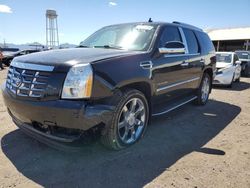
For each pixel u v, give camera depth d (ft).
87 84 9.16
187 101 17.08
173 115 17.44
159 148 11.73
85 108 9.03
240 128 15.15
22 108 9.93
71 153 10.87
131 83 10.92
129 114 11.23
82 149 9.93
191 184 8.90
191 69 16.83
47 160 10.27
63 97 9.09
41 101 9.35
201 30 20.45
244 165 10.36
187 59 16.03
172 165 10.19
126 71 10.57
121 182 8.93
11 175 9.18
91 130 9.46
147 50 12.39
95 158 10.54
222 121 16.48
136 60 11.26
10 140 12.07
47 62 9.70
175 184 8.87
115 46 13.29
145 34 13.43
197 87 18.95
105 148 11.19
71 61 9.58
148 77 11.82
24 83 9.94
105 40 14.44
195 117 17.13
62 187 8.57
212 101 22.91
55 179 9.01
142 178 9.20
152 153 11.18
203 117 17.21
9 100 10.55
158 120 16.07
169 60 13.70
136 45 12.91
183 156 11.02
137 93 11.21
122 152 11.14
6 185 8.58
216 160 10.73
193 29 18.45
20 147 11.34
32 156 10.57
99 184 8.78
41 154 10.75
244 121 16.63
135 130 11.93
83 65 9.30
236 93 28.07
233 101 23.35
